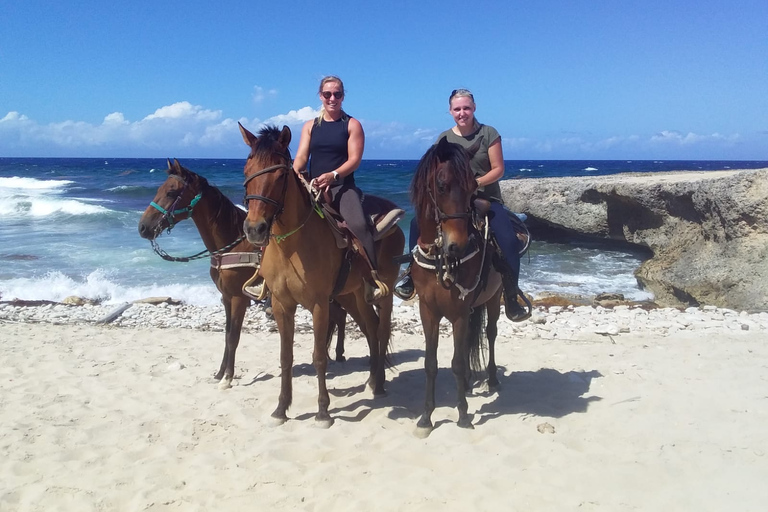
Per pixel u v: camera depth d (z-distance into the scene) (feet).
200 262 48.96
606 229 54.49
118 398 18.29
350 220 16.37
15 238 59.72
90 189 129.39
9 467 13.50
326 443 14.78
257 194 13.79
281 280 15.30
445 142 14.21
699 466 13.16
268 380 20.35
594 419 16.14
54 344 24.90
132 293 39.06
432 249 14.44
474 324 17.70
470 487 12.37
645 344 24.62
